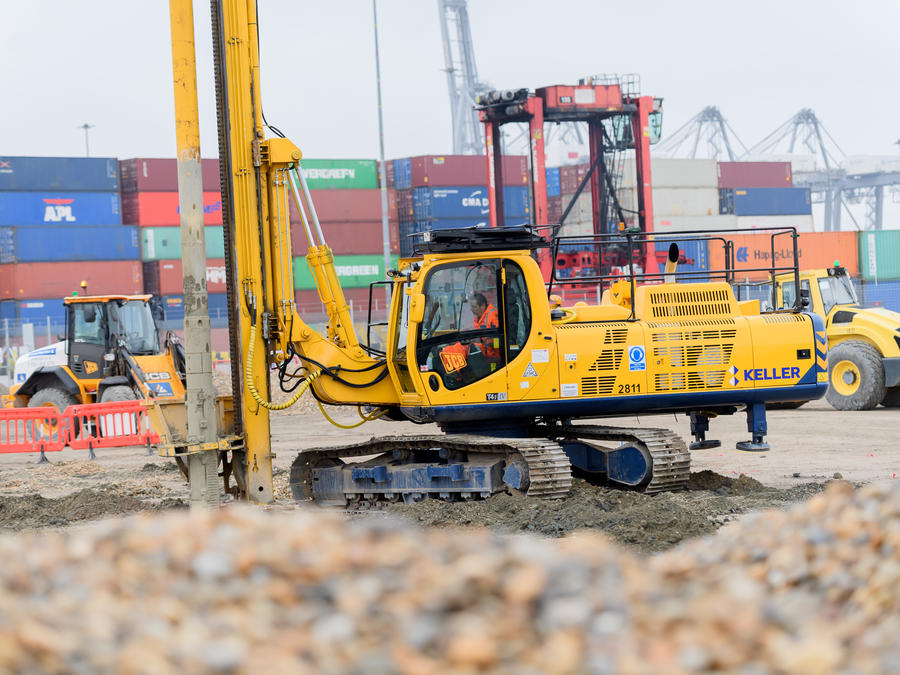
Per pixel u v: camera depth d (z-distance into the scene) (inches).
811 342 807.1
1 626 279.9
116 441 1227.2
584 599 292.7
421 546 336.8
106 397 1315.2
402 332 804.6
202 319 764.0
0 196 3314.5
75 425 1312.7
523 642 270.7
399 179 3602.4
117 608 297.0
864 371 1451.8
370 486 791.1
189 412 762.8
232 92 784.3
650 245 2662.4
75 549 349.7
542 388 772.0
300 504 817.5
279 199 797.2
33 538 394.6
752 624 286.5
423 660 261.1
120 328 1408.7
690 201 3602.4
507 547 335.0
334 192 3499.0
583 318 795.4
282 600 299.4
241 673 256.8
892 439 1163.9
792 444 1152.2
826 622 309.4
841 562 365.4
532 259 776.3
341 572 312.3
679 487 785.6
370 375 810.2
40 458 1227.2
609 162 2972.4
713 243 2785.4
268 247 797.9
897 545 358.0
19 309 3307.1
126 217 3491.6
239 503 804.0
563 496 736.3
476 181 3528.5
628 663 259.6
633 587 314.2
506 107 2765.7
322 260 809.5
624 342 783.7
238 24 782.5
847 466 975.0
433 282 770.8
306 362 802.2
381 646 269.7
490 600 293.1
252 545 333.4
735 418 1439.5
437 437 780.0
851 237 2974.9
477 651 260.1
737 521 671.8
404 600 290.8
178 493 936.9
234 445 781.9
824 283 1521.9
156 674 255.1
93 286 3371.1
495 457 768.3
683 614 290.2
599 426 844.6
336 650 267.6
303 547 332.8
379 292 3526.1
